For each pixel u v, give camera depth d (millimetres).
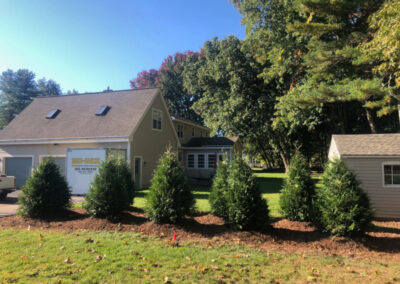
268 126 24031
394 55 7613
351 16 13562
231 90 23812
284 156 30953
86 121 17906
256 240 6023
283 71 17906
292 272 4395
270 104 23188
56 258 4695
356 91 10766
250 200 6426
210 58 26672
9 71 47000
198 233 6359
